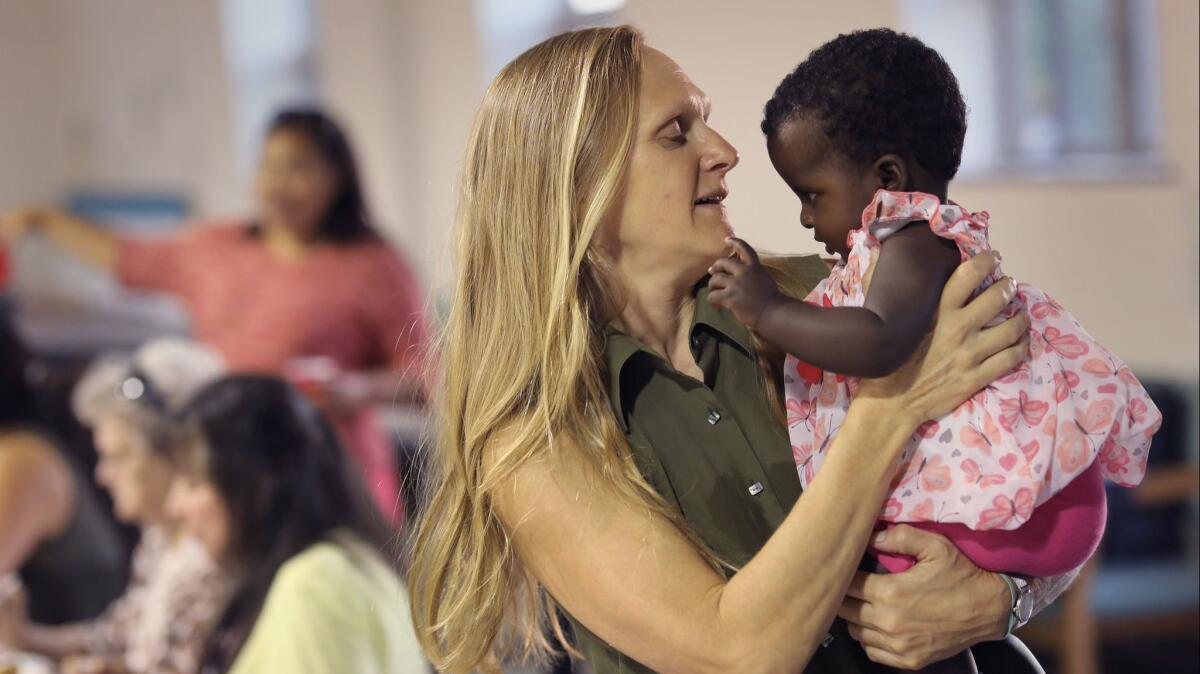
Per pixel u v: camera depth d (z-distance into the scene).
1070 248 4.58
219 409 2.44
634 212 1.57
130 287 4.07
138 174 7.75
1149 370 4.34
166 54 7.66
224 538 2.43
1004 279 1.43
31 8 7.70
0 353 3.20
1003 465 1.41
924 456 1.45
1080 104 4.99
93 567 3.25
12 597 3.04
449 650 1.64
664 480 1.57
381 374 3.71
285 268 3.84
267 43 7.72
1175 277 4.22
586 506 1.49
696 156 1.58
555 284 1.53
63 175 7.82
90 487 3.35
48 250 6.46
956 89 1.45
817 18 4.71
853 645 1.59
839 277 1.48
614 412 1.56
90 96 7.81
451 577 1.64
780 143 1.47
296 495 2.43
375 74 7.40
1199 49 4.09
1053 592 1.58
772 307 1.37
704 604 1.43
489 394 1.56
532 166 1.56
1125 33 4.79
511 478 1.52
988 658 1.70
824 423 1.53
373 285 3.84
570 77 1.56
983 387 1.43
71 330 6.16
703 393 1.60
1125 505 4.05
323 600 2.33
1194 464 4.18
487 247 1.60
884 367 1.34
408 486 2.08
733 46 4.98
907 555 1.48
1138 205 4.33
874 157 1.41
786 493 1.59
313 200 3.82
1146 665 3.98
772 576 1.40
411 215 7.40
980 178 4.90
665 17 5.29
